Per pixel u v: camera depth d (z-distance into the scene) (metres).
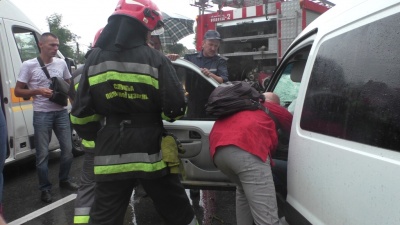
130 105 2.34
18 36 5.33
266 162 2.32
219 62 4.60
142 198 4.51
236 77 8.49
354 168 1.53
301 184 2.04
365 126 1.51
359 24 1.66
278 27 7.84
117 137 2.34
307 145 1.97
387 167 1.34
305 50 2.63
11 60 5.05
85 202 3.08
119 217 2.47
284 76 3.41
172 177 2.59
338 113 1.72
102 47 2.34
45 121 4.43
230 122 2.41
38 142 4.43
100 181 2.34
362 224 1.47
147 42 2.53
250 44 8.45
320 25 2.13
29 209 4.26
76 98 2.43
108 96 2.31
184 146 3.51
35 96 4.42
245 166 2.28
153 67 2.34
